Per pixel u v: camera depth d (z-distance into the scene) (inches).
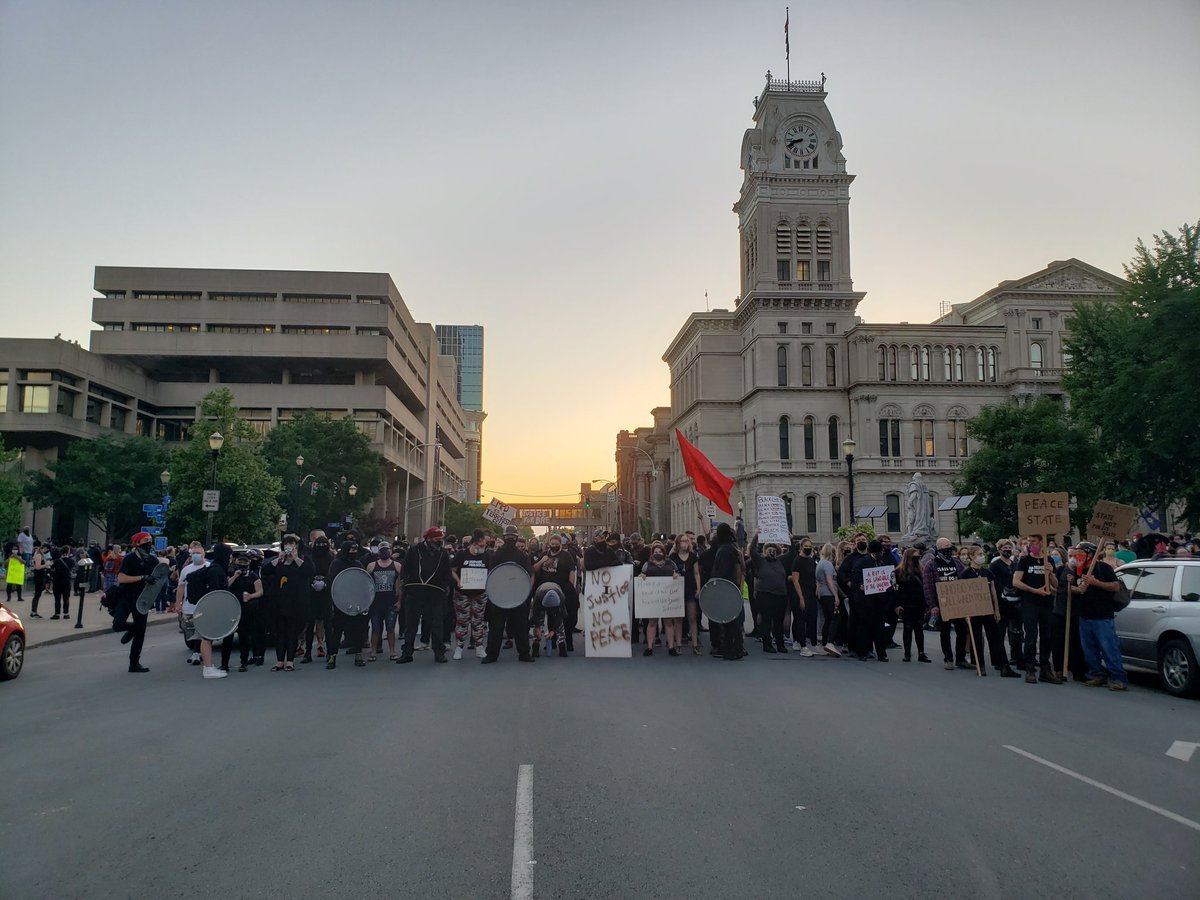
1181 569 498.0
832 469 2792.8
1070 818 243.1
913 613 593.9
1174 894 191.5
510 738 337.4
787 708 404.8
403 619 616.7
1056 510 585.3
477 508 4517.7
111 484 2310.5
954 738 344.2
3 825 237.5
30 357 2583.7
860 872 201.6
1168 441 1138.0
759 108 3107.8
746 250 3147.1
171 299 3203.7
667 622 608.1
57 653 693.9
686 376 3516.2
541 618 609.3
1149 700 456.4
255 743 332.5
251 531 1909.4
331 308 3189.0
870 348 2780.5
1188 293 983.6
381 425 3137.3
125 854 214.2
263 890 191.3
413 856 211.2
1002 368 2817.4
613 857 210.4
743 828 231.6
